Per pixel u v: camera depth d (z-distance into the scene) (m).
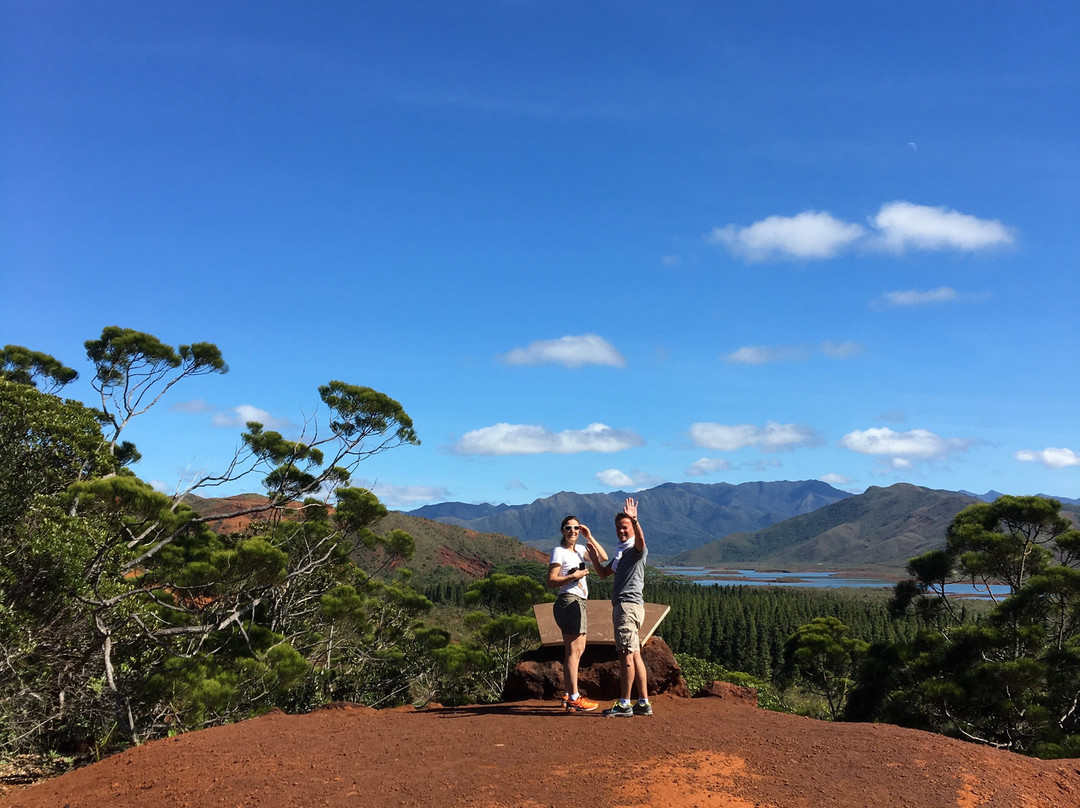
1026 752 15.14
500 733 5.86
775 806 4.21
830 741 5.41
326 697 15.81
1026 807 4.38
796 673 27.94
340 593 16.92
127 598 12.20
